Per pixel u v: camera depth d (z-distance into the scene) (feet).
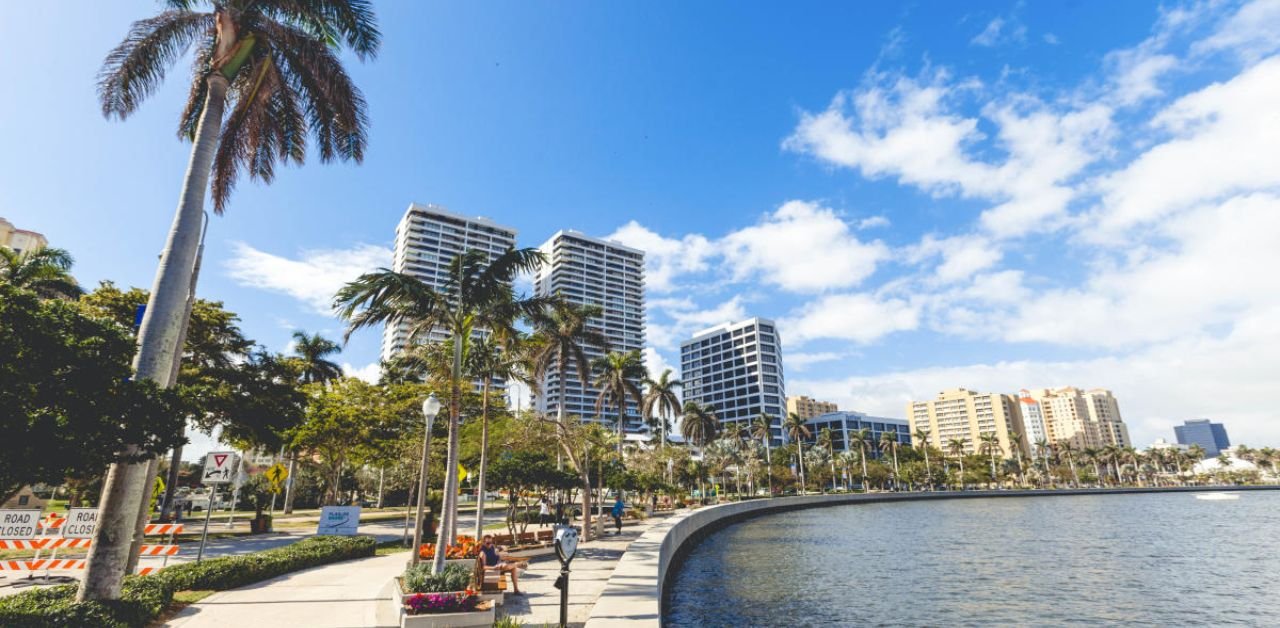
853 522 178.60
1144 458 629.92
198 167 38.29
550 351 140.97
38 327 24.81
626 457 171.12
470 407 135.95
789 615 57.11
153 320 34.60
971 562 93.86
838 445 620.90
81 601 29.76
